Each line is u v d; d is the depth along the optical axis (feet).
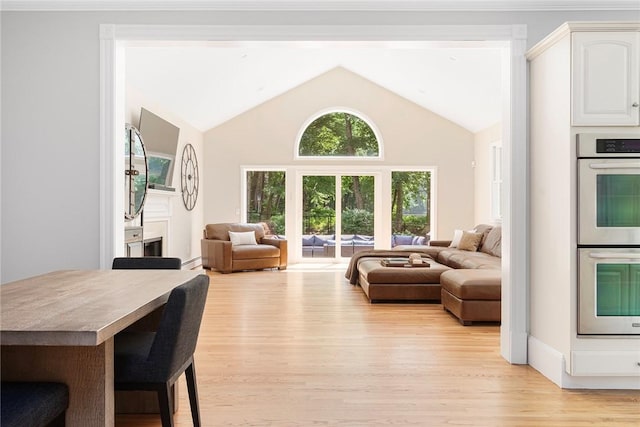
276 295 18.76
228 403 8.17
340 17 10.55
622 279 8.74
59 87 10.57
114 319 4.83
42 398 4.84
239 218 30.25
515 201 10.44
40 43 10.57
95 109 10.58
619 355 8.73
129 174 17.03
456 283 14.17
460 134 30.12
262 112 30.22
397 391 8.71
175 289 5.84
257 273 25.44
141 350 6.14
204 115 26.96
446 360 10.57
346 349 11.39
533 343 10.12
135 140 17.83
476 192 29.76
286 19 10.58
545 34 10.47
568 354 8.82
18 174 10.57
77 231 10.57
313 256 30.37
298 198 30.30
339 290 19.94
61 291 6.50
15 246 10.57
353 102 30.32
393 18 10.55
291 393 8.60
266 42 10.72
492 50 18.17
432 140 30.22
